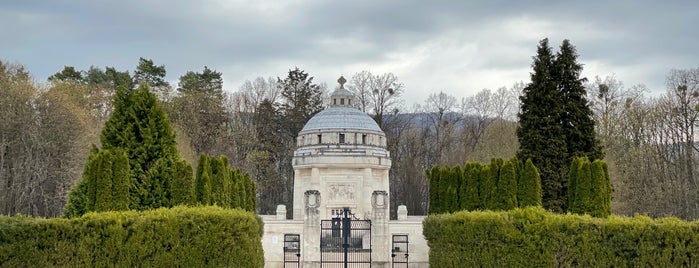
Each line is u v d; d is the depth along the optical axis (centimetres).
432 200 6575
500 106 12381
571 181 4925
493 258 3462
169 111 10556
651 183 8294
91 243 3038
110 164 3775
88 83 10519
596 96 9500
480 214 3672
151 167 4156
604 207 4719
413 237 5859
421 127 12781
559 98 6028
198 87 11625
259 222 4162
